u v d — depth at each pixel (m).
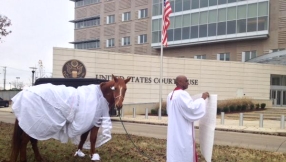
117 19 68.19
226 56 49.69
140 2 63.06
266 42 46.38
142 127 19.64
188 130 5.77
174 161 5.72
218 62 37.56
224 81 37.84
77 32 80.44
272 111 34.09
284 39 44.75
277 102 44.97
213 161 8.46
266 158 9.23
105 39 71.25
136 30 63.50
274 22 45.91
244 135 16.86
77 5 82.06
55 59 29.81
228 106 33.06
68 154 8.46
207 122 6.12
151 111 31.45
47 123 6.41
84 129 6.77
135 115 29.11
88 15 77.94
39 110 6.36
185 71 35.72
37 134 6.44
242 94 38.78
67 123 6.73
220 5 48.00
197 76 36.31
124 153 9.01
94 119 6.88
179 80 5.96
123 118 26.08
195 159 5.91
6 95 62.59
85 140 7.80
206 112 6.18
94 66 31.36
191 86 35.91
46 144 9.99
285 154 10.22
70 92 6.75
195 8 50.28
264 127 20.39
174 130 5.77
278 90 44.97
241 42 48.31
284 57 41.31
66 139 6.86
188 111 5.68
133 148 9.99
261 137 16.12
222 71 37.75
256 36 45.56
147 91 33.66
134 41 63.75
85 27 78.00
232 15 47.12
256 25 45.47
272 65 41.06
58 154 8.43
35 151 7.40
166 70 34.69
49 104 6.44
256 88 39.88
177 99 5.73
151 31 57.25
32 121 6.34
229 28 47.25
